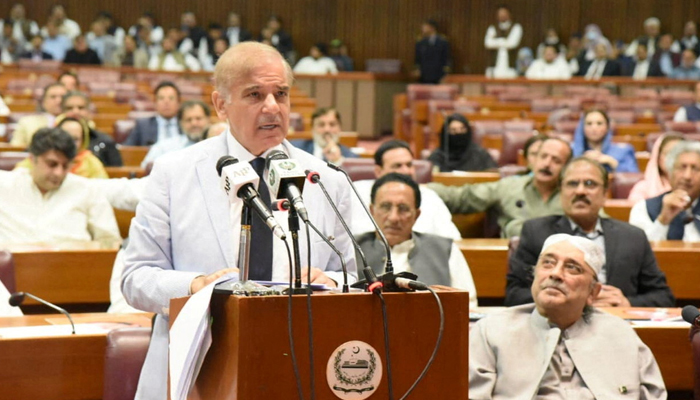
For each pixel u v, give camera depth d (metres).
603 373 3.69
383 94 19.38
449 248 4.88
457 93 17.56
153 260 2.66
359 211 5.45
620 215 6.74
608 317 3.86
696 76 19.28
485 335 3.85
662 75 19.41
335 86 18.98
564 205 5.08
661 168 7.05
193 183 2.67
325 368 2.14
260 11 23.69
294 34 23.62
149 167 7.39
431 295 2.22
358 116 18.97
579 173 5.02
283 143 2.75
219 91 2.64
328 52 23.41
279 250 2.62
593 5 22.47
